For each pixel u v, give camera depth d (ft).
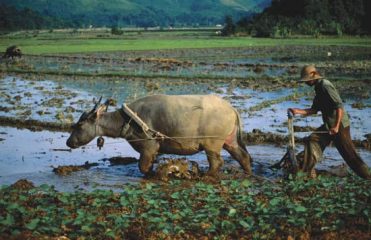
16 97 69.15
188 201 27.58
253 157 40.93
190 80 89.66
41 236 23.79
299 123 52.54
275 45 200.75
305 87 79.97
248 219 24.67
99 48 183.11
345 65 114.32
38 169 38.70
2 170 38.32
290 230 24.57
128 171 38.06
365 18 265.34
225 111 35.47
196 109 35.32
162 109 35.65
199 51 171.53
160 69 110.52
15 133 50.19
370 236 23.98
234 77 92.89
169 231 24.23
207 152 35.70
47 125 52.49
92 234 24.31
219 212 25.86
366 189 29.01
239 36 291.79
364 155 40.78
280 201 26.63
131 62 128.16
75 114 57.88
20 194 29.09
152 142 36.04
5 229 23.88
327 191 29.76
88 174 37.17
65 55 150.10
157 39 267.18
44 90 78.02
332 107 33.12
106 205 27.55
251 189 32.17
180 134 35.40
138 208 27.04
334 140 33.68
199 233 24.50
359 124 51.49
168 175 35.73
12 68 111.04
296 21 273.13
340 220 24.62
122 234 24.45
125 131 36.63
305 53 161.68
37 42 235.81
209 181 34.42
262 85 82.64
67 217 25.67
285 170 35.65
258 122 53.06
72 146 37.58
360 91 75.05
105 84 85.51
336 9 272.10
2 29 490.08
